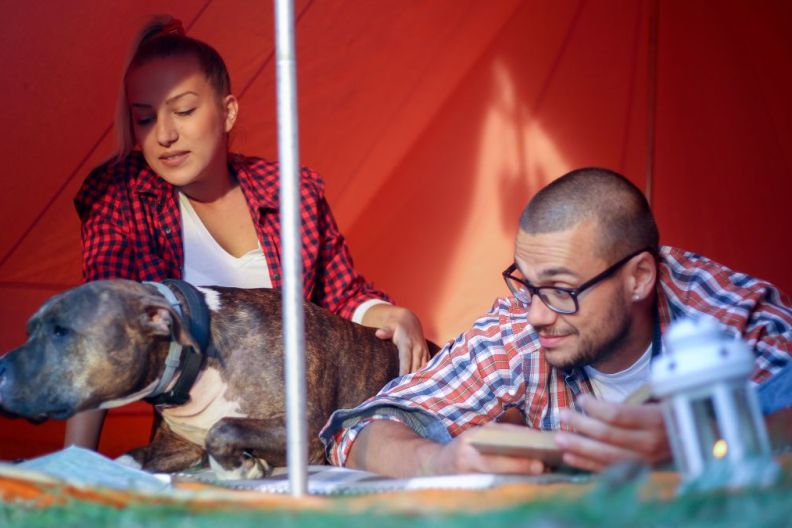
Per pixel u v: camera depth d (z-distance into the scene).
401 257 6.22
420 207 6.22
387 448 2.51
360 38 5.54
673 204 6.52
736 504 1.13
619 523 1.08
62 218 5.11
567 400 2.77
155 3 4.76
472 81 6.15
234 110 3.55
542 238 2.41
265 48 5.13
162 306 2.67
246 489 2.08
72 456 2.07
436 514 1.14
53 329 2.63
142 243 3.39
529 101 6.31
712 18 6.28
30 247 5.12
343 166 5.91
